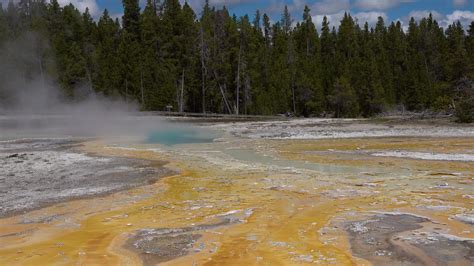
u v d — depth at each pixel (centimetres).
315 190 1359
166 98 5975
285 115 6353
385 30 9162
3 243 902
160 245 863
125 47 6141
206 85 6331
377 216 1037
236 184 1477
